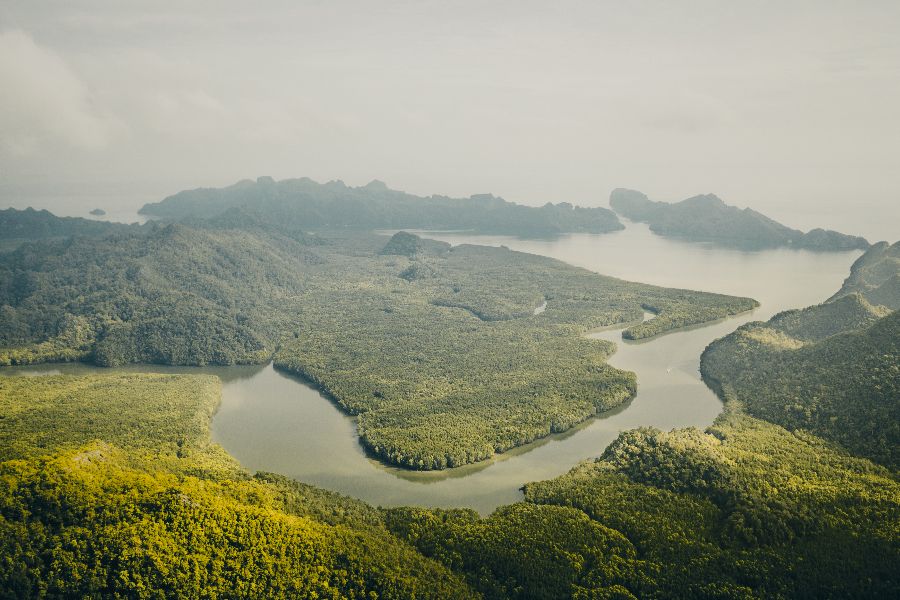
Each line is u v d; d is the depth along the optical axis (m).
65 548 178.50
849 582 184.00
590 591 185.62
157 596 173.38
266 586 179.50
